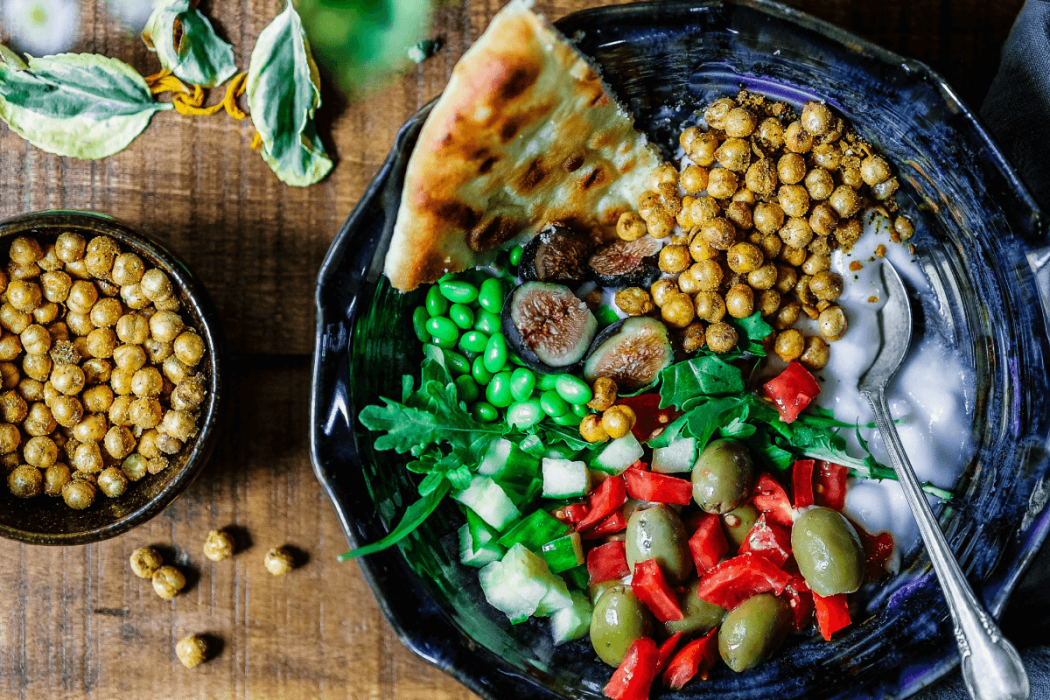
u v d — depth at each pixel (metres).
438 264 0.61
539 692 0.60
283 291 0.66
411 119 0.58
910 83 0.59
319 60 0.65
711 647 0.61
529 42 0.56
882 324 0.63
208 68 0.65
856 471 0.62
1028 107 0.63
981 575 0.60
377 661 0.66
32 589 0.66
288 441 0.66
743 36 0.59
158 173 0.65
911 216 0.62
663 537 0.60
